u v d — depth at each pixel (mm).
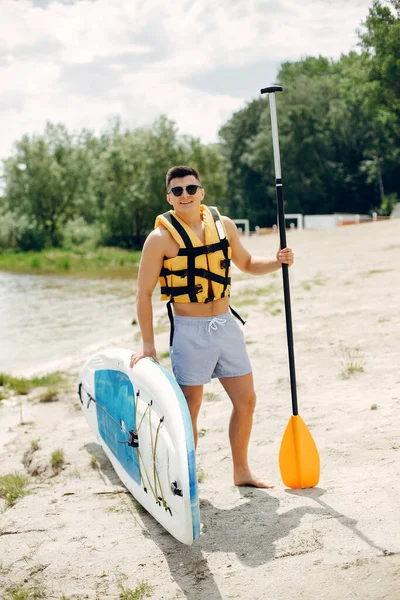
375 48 27375
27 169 58469
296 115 70125
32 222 54938
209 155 56719
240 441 4098
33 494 4504
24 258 44844
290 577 3020
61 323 15531
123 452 4223
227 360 3904
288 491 4000
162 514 3582
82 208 59031
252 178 75688
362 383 6152
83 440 5750
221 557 3291
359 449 4512
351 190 71000
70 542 3656
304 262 20344
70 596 3111
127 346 10742
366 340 7836
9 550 3639
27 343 12875
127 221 53594
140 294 3838
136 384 3906
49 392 7938
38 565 3438
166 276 3805
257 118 78438
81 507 4152
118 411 4270
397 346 7348
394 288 11820
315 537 3348
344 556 3127
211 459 4734
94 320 15719
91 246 54406
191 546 3439
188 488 3215
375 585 2855
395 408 5270
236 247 4020
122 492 4348
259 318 10711
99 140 66625
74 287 26109
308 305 11383
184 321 3846
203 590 3018
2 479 4918
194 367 3830
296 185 69688
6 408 7727
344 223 47625
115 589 3137
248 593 2943
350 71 34938
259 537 3432
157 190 53750
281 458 4051
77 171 59250
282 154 70625
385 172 69562
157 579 3172
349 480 4027
